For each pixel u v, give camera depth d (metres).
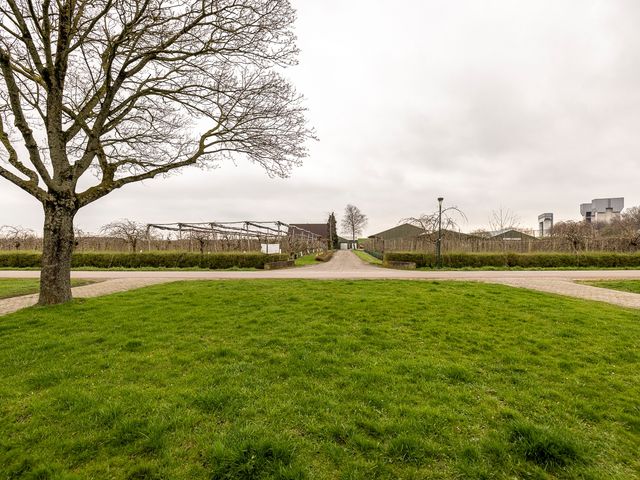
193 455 2.69
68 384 3.88
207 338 5.51
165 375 4.12
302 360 4.53
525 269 21.62
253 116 9.34
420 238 27.94
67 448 2.75
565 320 6.64
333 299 8.30
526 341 5.48
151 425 3.02
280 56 8.80
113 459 2.65
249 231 28.75
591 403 3.55
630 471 2.59
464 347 5.20
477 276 15.75
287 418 3.18
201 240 25.44
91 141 8.45
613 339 5.56
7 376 4.15
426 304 7.77
